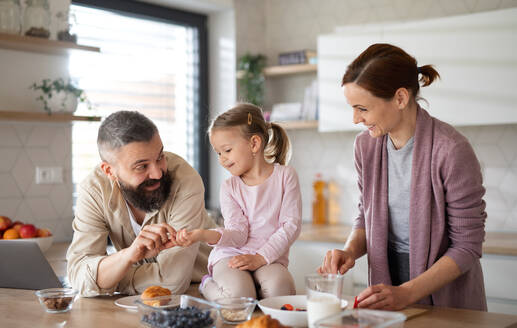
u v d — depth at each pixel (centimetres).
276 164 163
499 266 252
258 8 384
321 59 329
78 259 160
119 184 159
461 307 154
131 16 334
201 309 118
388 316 101
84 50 274
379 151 163
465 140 149
